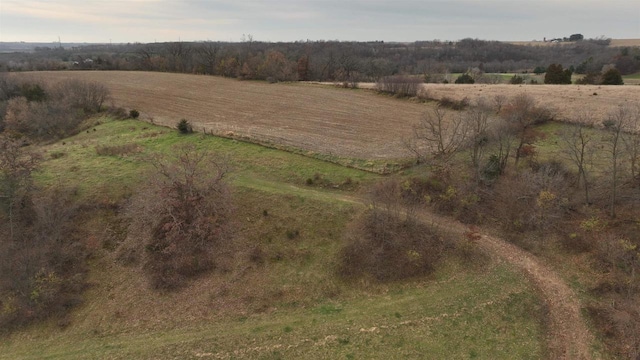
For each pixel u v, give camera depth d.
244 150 49.72
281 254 34.03
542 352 25.12
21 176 38.56
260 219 37.22
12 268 32.09
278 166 45.78
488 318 27.56
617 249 30.80
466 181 40.66
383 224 34.44
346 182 42.00
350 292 30.92
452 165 43.12
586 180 36.81
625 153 39.88
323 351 25.84
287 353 25.88
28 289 30.94
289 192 39.91
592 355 24.67
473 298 29.16
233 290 31.39
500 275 31.08
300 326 28.00
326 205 37.72
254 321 28.77
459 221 37.34
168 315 29.64
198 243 34.75
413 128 53.00
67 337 28.59
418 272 31.86
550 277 30.78
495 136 42.56
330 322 28.17
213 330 28.14
